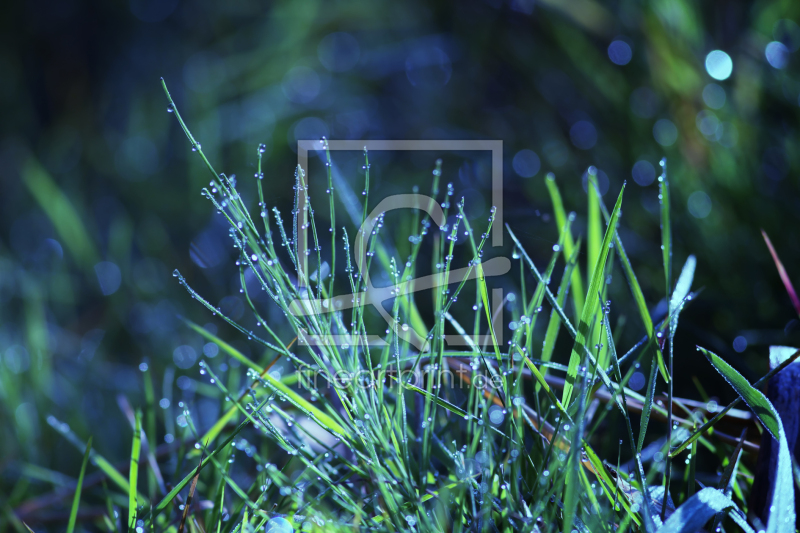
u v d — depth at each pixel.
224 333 1.20
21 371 1.12
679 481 0.91
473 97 1.62
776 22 1.18
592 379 0.85
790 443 0.86
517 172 1.35
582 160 1.28
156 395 1.05
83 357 1.21
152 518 0.86
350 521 0.87
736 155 1.07
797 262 1.01
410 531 0.84
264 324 0.86
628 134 1.23
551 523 0.83
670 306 0.87
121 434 1.04
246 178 1.58
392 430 0.86
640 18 1.30
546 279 0.87
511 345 0.86
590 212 0.91
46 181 1.49
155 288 1.38
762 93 1.13
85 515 0.95
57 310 1.39
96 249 1.55
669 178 1.09
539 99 1.47
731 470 0.85
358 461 0.88
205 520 0.90
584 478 0.84
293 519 0.86
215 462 0.86
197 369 1.06
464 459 0.86
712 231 1.04
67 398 1.09
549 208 1.19
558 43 1.45
